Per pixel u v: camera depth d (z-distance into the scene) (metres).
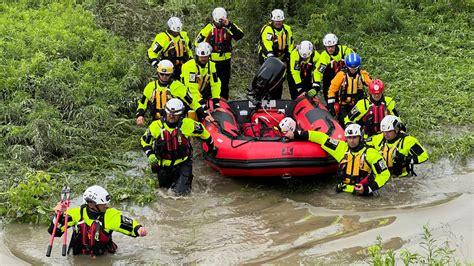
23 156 9.70
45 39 12.36
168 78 9.62
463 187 9.13
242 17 14.23
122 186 9.34
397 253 7.48
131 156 10.28
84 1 14.57
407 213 8.44
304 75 11.09
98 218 7.35
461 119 11.26
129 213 8.66
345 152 8.84
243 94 12.52
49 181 9.29
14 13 13.48
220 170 9.38
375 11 14.77
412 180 9.34
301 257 7.49
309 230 8.10
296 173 9.02
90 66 11.77
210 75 10.36
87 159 10.00
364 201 8.77
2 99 10.84
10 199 8.65
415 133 10.81
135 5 14.48
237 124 10.14
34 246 7.87
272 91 10.52
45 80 11.03
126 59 12.24
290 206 8.77
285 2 14.42
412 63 13.16
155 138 8.95
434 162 9.88
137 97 11.49
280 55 11.55
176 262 7.45
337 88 10.34
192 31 13.89
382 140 9.12
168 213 8.64
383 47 13.65
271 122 10.18
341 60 10.75
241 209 8.71
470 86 12.24
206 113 9.79
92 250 7.46
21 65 11.28
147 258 7.54
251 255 7.55
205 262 7.43
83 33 12.86
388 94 12.09
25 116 10.47
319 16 13.91
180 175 9.10
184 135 8.88
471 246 7.61
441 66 13.02
